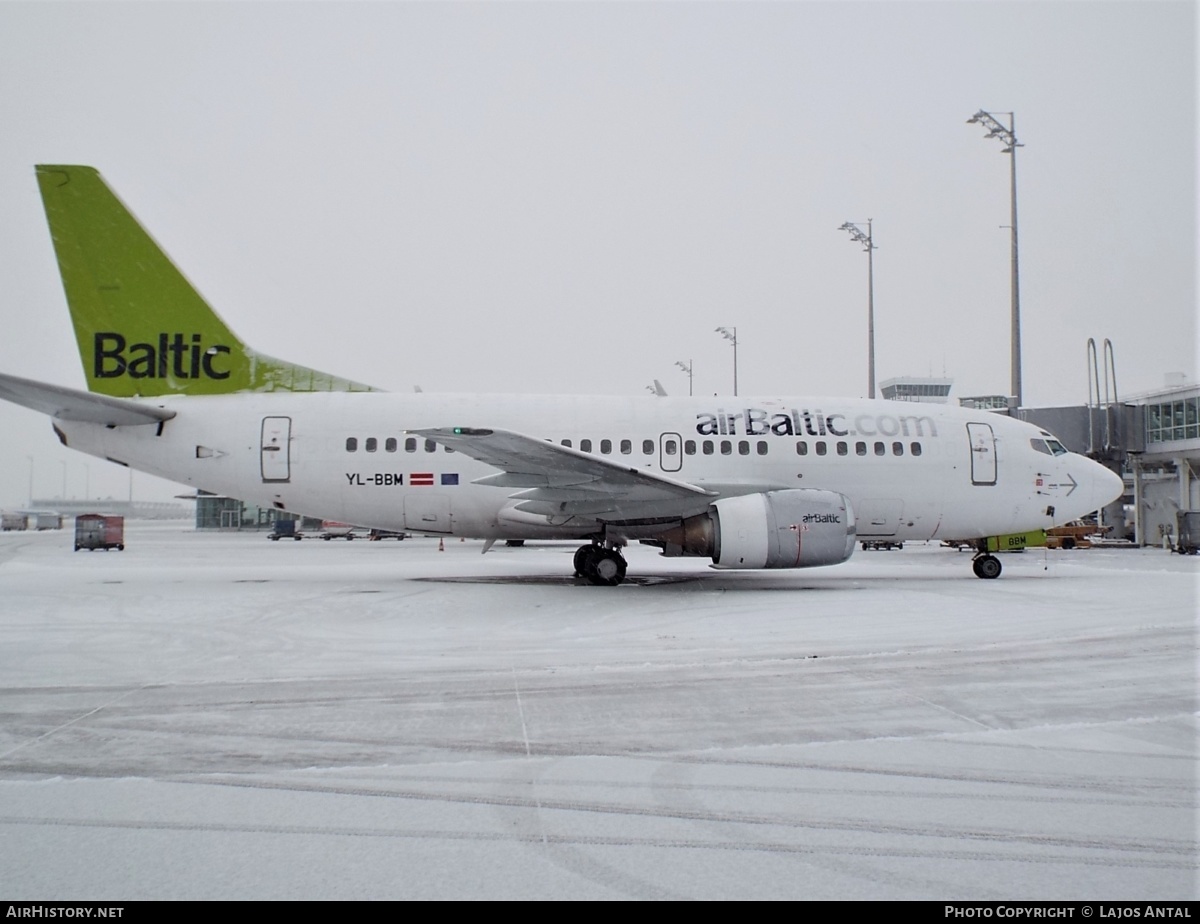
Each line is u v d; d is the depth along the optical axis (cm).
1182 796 540
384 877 426
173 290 1848
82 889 412
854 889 414
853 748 643
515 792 548
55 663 965
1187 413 3381
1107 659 990
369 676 896
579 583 1859
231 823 496
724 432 1861
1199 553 3109
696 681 874
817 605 1477
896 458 1895
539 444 1457
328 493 1814
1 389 1656
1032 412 3788
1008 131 2952
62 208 1814
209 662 972
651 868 436
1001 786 559
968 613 1373
